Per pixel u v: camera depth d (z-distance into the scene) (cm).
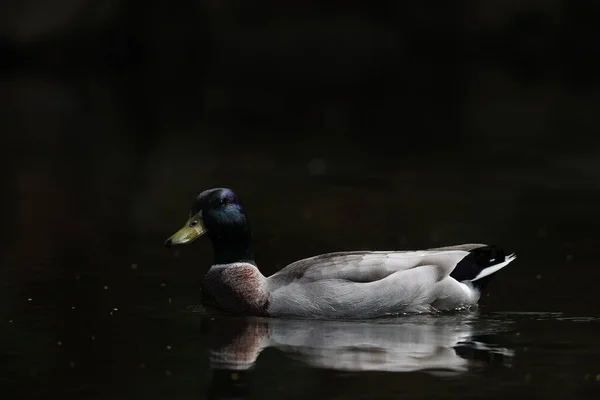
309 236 1448
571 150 2327
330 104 3158
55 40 3991
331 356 862
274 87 3531
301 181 1972
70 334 940
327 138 2555
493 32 4222
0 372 823
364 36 4241
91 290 1123
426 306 994
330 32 4234
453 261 1004
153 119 2867
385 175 2041
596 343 899
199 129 2700
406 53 4244
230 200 1043
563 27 4166
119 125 2753
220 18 4209
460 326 960
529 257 1291
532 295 1086
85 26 4016
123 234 1467
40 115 2916
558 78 3794
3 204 1709
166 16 4134
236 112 3005
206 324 977
